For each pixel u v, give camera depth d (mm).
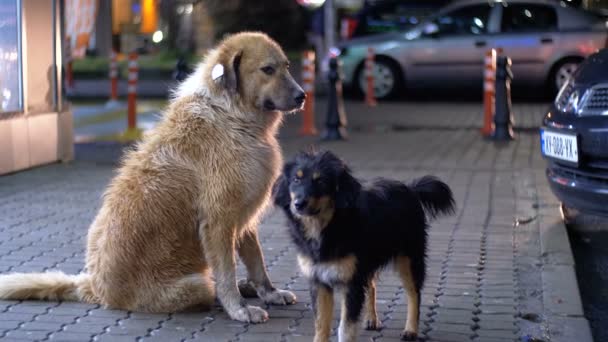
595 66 8180
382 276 7086
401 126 16641
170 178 6020
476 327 5949
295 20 31875
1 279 6418
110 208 6176
